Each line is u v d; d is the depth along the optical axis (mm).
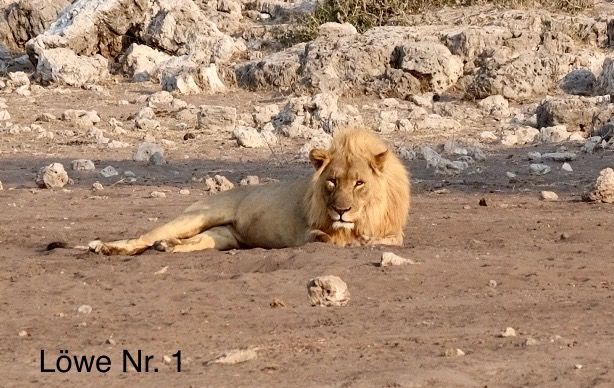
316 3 53125
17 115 37938
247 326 12227
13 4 52125
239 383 9789
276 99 41312
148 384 9938
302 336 11625
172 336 11836
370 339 11406
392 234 17156
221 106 36875
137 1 48375
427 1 48594
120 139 33344
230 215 17641
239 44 47906
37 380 10219
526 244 17375
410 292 13953
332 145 16938
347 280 14414
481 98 39875
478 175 26469
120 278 14969
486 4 48031
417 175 26531
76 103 41156
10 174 27109
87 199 23109
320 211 16766
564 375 9727
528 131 32438
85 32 47438
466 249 16906
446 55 41406
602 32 44906
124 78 46906
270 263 15617
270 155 30438
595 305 13047
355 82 41688
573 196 23172
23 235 18875
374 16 48750
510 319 12336
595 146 30141
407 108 38750
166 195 23719
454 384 9438
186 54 47562
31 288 14523
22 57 49688
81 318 12836
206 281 14695
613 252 16578
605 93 39156
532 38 42906
